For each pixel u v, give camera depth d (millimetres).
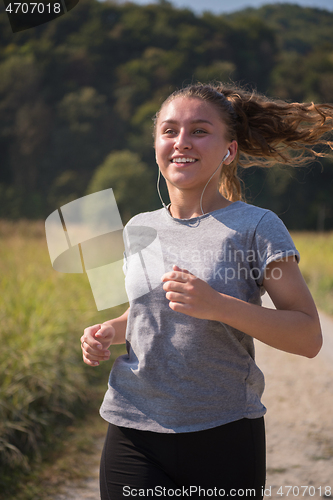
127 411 1294
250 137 1565
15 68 62344
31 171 59656
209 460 1205
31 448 2850
